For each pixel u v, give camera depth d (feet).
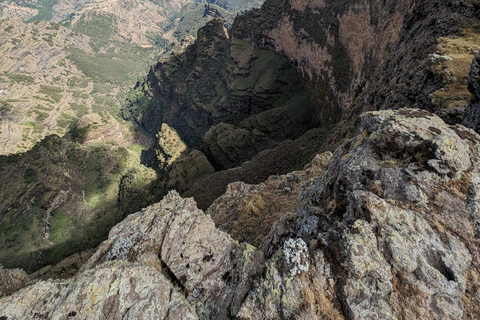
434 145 30.45
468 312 21.86
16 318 22.94
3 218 230.07
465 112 57.82
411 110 37.17
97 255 34.24
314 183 47.19
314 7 326.65
